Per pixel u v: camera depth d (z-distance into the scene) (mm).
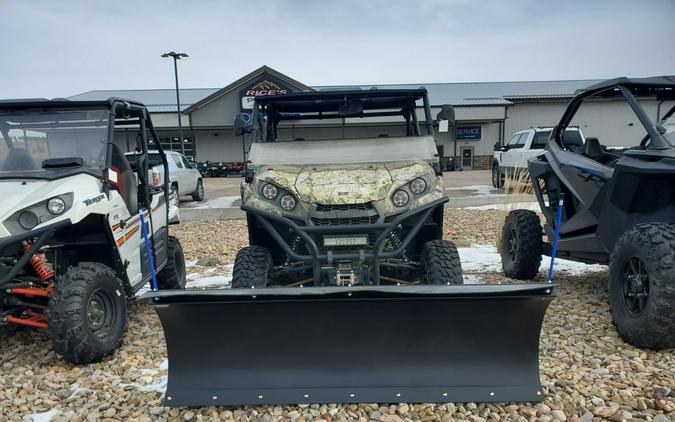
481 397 3004
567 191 5328
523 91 39500
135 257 4754
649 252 3578
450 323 3033
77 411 3240
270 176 4492
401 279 4777
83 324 3793
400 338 3070
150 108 34812
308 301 2977
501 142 34719
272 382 3096
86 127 4594
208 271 7215
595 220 4762
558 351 3797
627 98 4625
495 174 17219
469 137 36125
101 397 3396
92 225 4227
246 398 3066
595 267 6609
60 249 4324
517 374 3047
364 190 4246
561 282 5840
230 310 3031
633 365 3500
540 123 36875
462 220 10695
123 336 4219
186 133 35375
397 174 4445
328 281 4082
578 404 3053
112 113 4574
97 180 4266
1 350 4348
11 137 4562
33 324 3965
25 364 4020
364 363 3094
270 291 2883
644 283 3715
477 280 6035
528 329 3020
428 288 2818
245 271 4254
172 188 6664
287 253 4156
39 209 3809
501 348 3059
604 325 4285
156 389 3467
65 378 3732
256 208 4340
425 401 3020
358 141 5070
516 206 8742
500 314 2998
